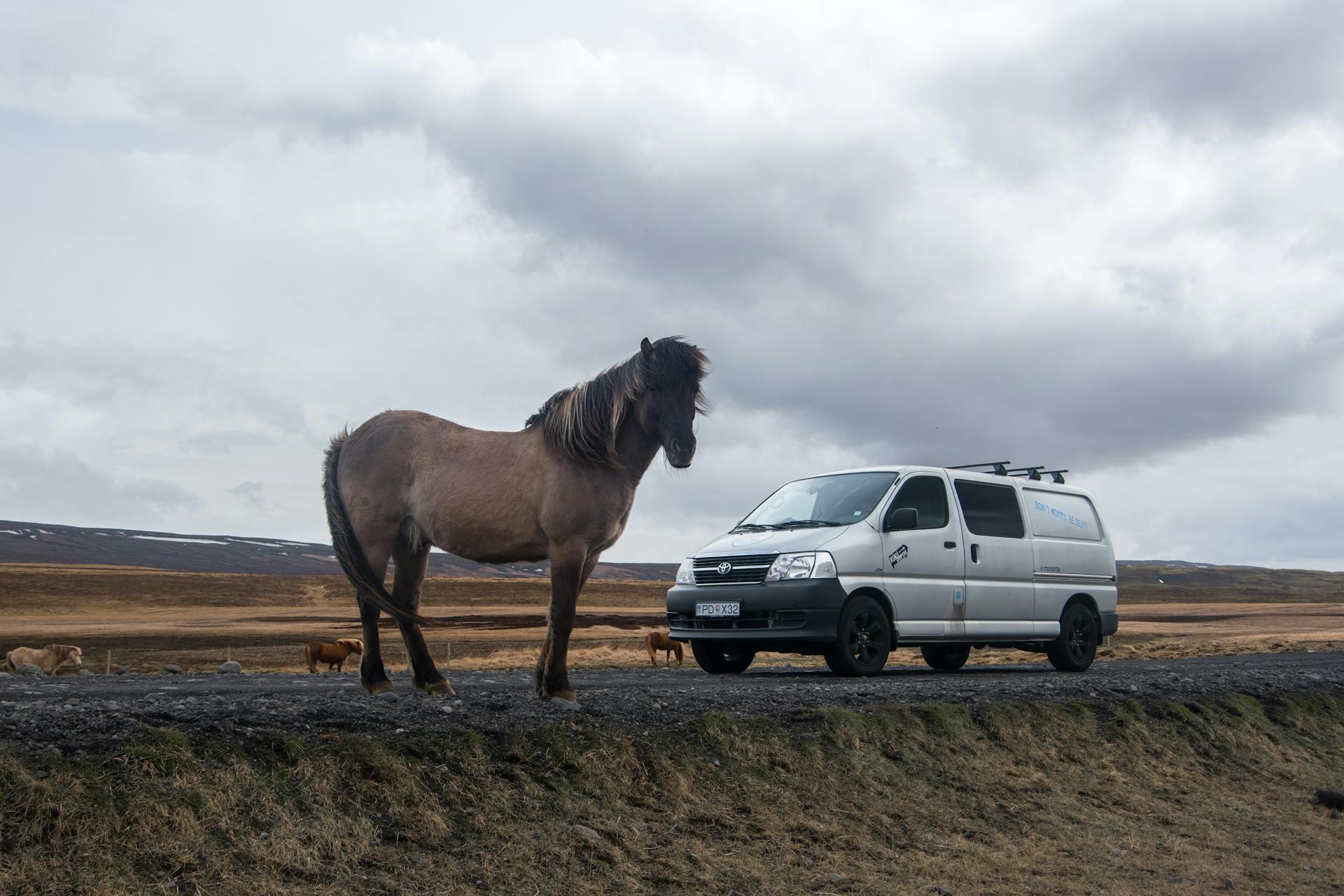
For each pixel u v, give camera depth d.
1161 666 13.32
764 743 6.65
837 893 4.98
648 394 6.39
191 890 3.88
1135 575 199.25
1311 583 193.88
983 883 5.38
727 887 4.86
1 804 3.98
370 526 6.80
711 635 10.90
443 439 6.82
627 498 6.68
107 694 6.83
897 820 6.17
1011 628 11.88
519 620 76.50
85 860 3.86
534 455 6.58
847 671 10.38
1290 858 6.34
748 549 10.91
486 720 5.91
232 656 35.81
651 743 6.18
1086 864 5.85
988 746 7.69
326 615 91.00
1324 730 9.90
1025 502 12.52
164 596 109.69
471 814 4.96
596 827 5.16
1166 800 7.45
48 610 94.69
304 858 4.25
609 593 117.00
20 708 5.08
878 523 10.91
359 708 5.77
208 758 4.69
